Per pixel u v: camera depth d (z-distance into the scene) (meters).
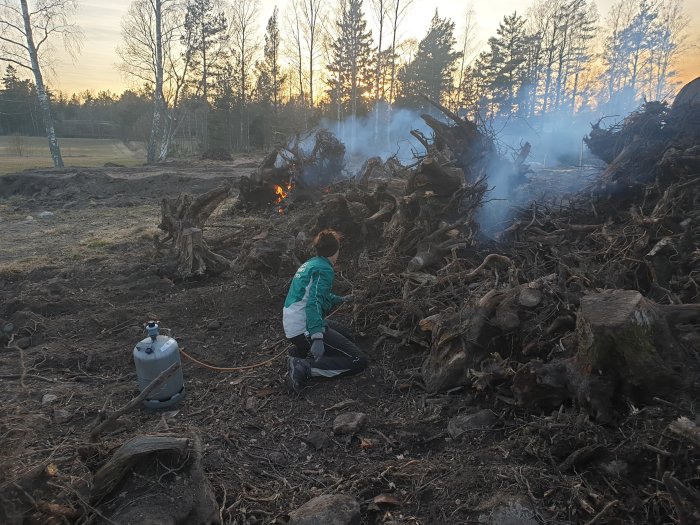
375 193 6.16
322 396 3.53
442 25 37.09
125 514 1.98
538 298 3.16
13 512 1.87
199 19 30.69
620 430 2.31
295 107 44.66
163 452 2.18
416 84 37.22
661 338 2.42
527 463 2.45
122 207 14.15
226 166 23.36
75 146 55.12
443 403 3.23
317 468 2.77
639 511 2.04
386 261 4.89
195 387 3.75
